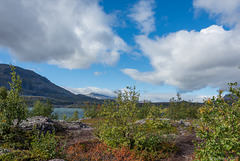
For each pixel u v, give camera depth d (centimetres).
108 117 1103
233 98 516
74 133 1337
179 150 1014
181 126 1745
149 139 1048
